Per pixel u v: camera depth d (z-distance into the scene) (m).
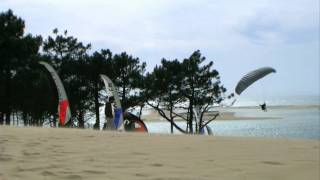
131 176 5.39
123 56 45.69
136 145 8.22
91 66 44.03
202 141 8.80
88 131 11.61
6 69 39.88
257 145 8.09
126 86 46.38
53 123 43.91
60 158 6.75
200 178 5.25
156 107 49.09
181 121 83.69
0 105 39.84
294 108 180.25
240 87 27.33
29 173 5.62
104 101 45.00
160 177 5.32
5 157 6.82
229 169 5.78
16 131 11.17
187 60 49.78
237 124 84.31
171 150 7.52
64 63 43.81
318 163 6.10
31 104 40.66
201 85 49.69
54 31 46.00
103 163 6.30
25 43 39.75
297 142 8.48
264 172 5.56
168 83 48.00
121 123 20.05
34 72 39.56
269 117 112.25
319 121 89.31
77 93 43.78
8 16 41.16
